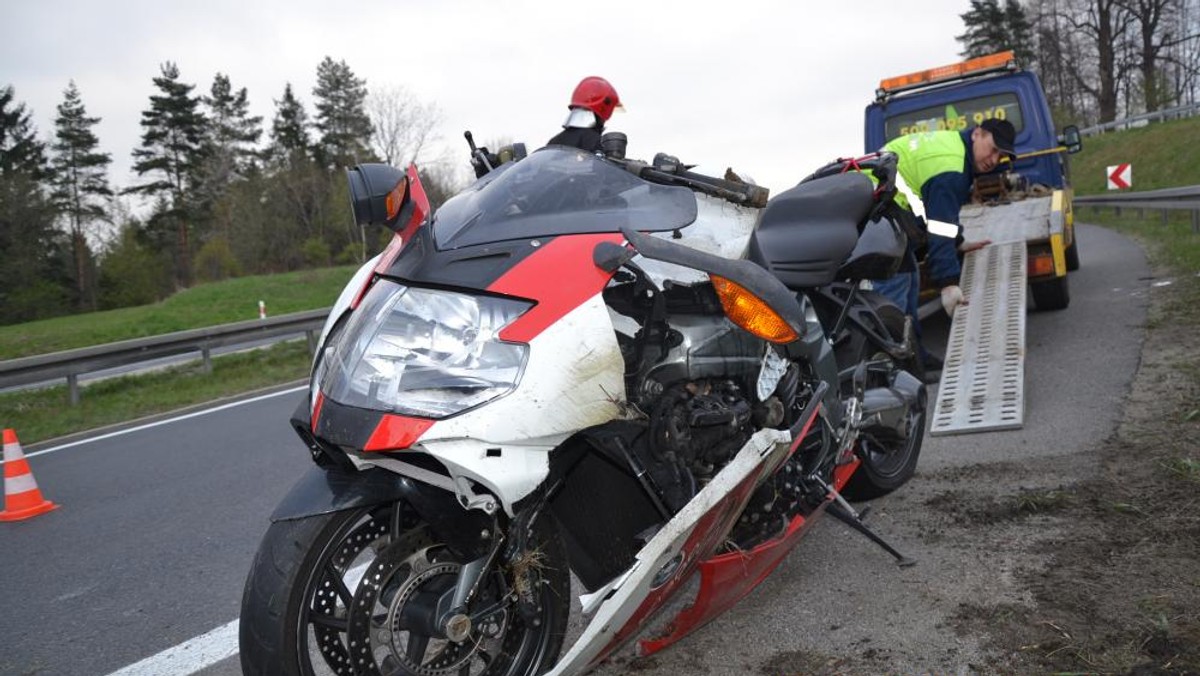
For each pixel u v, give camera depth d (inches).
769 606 153.6
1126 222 804.0
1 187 2175.2
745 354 138.0
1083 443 213.8
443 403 108.3
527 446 110.6
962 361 270.1
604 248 118.1
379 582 111.8
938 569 159.8
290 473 283.9
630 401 125.6
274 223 2201.0
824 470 155.9
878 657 133.6
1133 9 2203.5
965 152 279.1
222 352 748.6
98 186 2810.0
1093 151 1713.8
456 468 107.1
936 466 212.7
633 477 127.4
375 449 107.6
